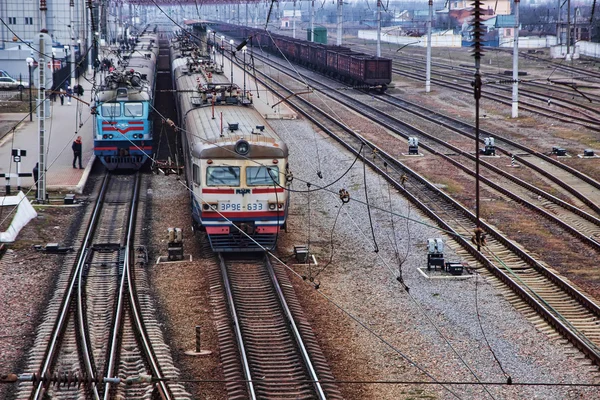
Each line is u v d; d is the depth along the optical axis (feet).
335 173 165.27
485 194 148.36
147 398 68.33
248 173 108.99
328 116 237.86
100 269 104.73
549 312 88.28
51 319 86.28
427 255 108.17
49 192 150.51
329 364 76.64
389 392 71.05
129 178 164.35
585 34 485.56
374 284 100.07
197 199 112.06
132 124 161.99
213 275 101.96
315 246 116.88
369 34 631.97
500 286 99.71
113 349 77.36
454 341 81.97
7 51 341.82
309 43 393.09
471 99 283.59
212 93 143.43
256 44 494.59
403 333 84.07
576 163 175.42
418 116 245.45
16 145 197.88
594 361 77.05
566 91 295.48
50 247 112.57
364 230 124.88
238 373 73.56
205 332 84.12
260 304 92.22
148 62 238.27
